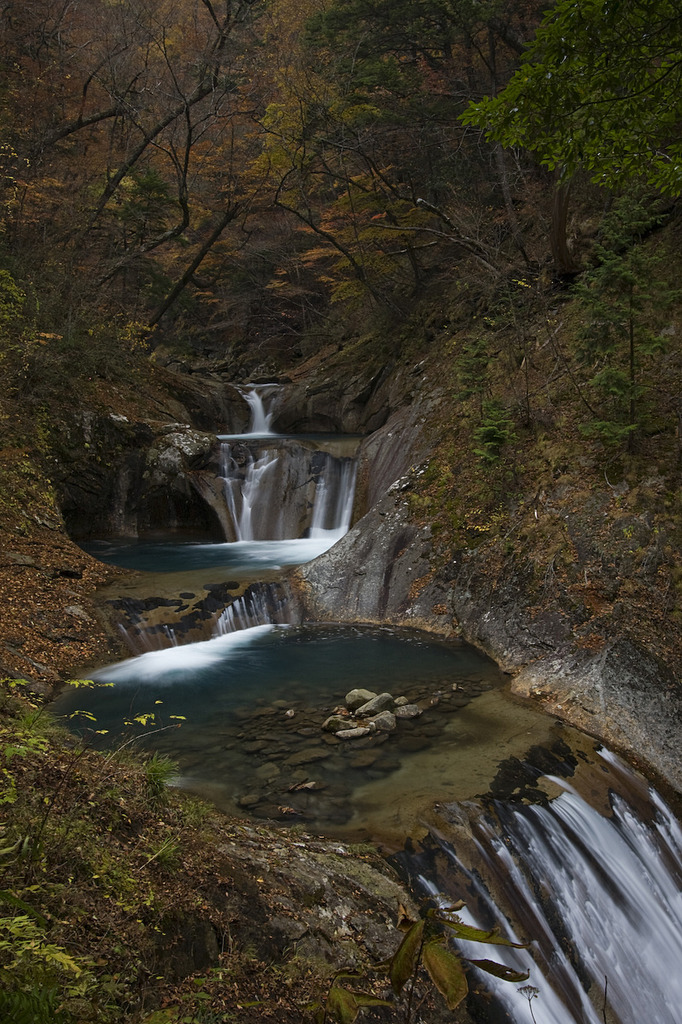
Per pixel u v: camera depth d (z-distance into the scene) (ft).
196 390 67.10
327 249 77.77
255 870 13.88
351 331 81.30
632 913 17.67
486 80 60.85
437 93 61.31
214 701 25.07
